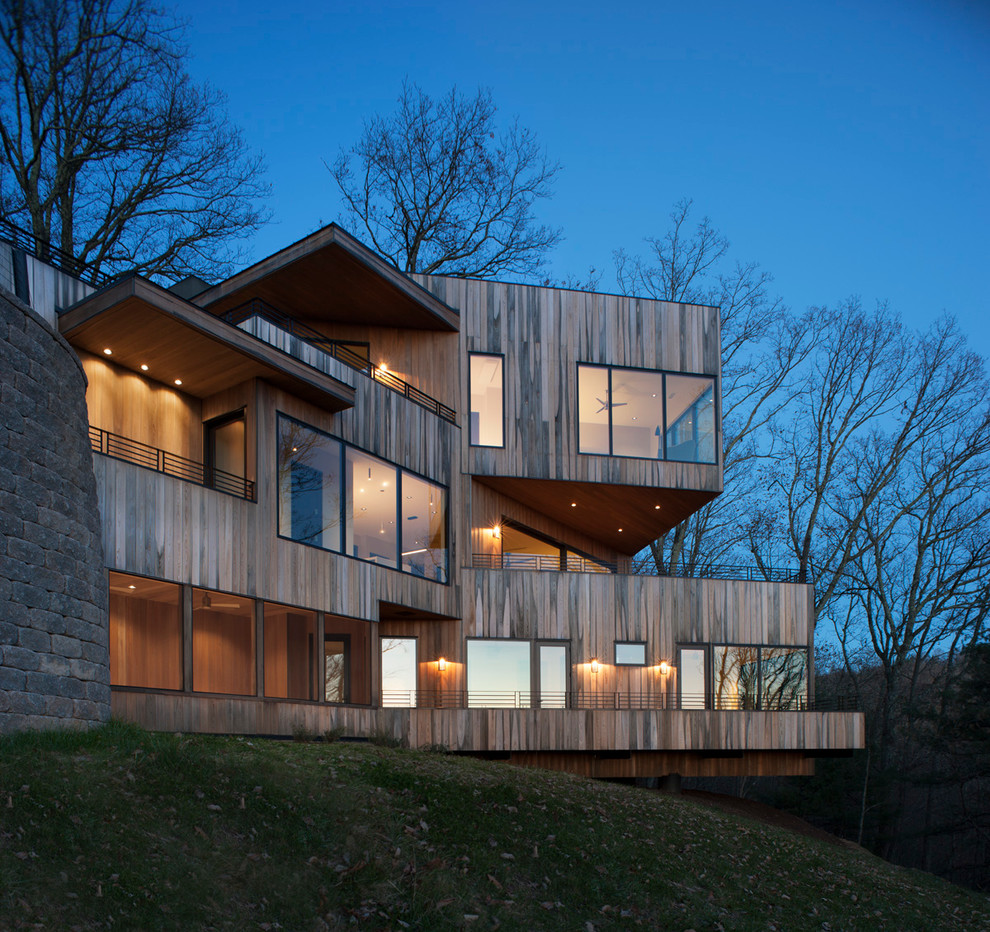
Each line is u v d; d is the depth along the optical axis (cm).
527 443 2556
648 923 1144
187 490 1727
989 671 3762
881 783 3875
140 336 1753
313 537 2019
